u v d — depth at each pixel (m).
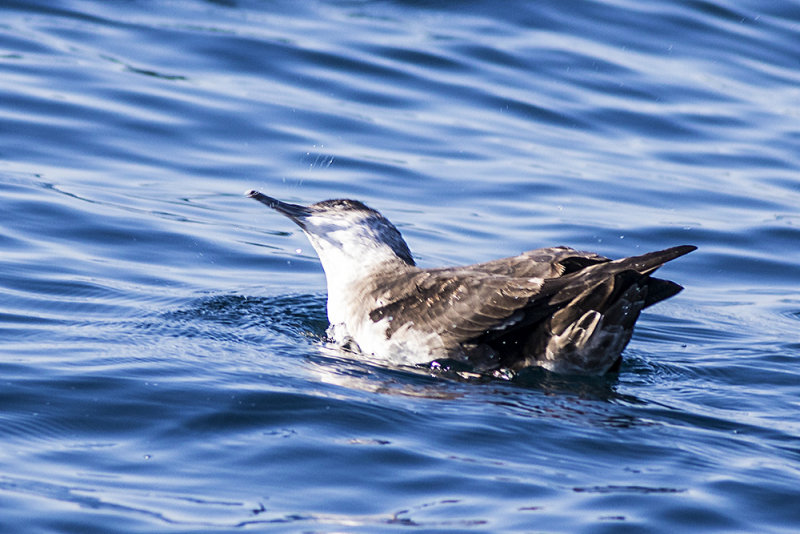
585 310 10.42
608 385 10.72
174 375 9.99
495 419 9.31
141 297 12.80
